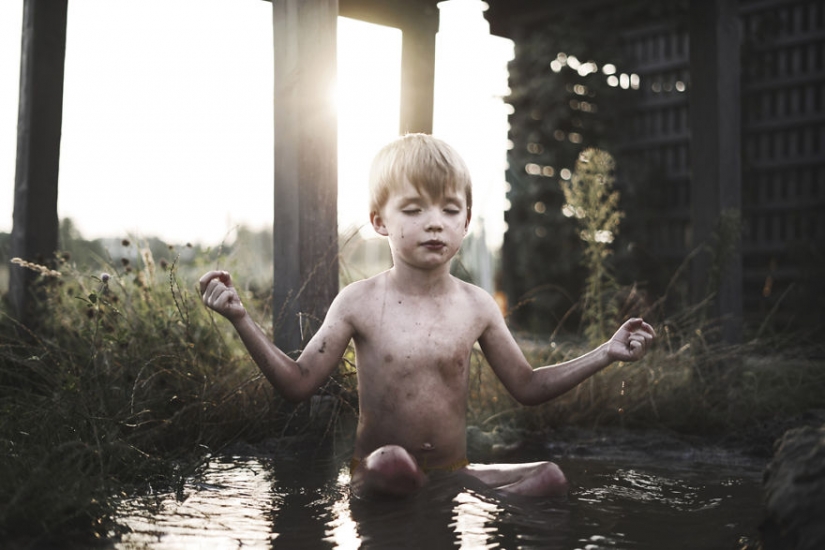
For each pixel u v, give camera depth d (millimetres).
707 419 3422
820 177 7586
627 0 8250
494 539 1637
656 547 1595
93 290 3762
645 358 3641
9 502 1697
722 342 3988
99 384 2811
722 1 4520
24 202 4352
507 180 9234
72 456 1982
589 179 4230
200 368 3051
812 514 1470
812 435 1643
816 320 6961
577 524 1766
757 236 7977
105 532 1708
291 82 3246
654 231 8609
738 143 4590
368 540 1631
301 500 2039
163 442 2736
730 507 1974
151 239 5699
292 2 3234
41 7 4418
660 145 8609
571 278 8750
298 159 3223
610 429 3354
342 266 3775
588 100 8984
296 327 3197
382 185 2176
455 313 2217
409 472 1920
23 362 2916
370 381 2178
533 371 2291
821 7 7551
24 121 4402
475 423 3338
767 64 7871
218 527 1758
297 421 3121
